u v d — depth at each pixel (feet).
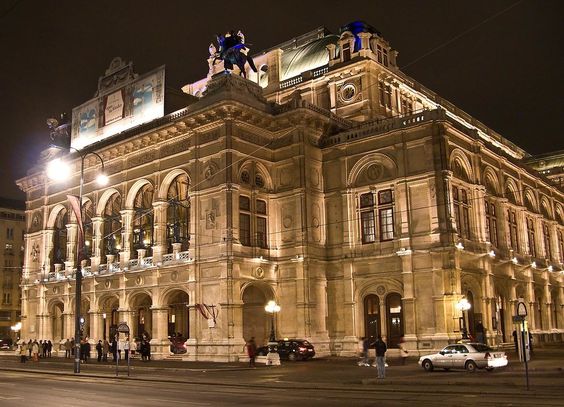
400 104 182.29
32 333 189.67
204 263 138.00
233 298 132.05
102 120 179.63
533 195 186.60
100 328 164.35
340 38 177.88
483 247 140.46
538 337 165.58
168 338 146.92
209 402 61.93
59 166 133.69
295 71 196.24
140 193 165.37
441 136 132.77
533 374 85.40
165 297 147.74
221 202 137.18
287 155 148.36
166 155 153.79
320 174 150.82
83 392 74.79
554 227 197.98
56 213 191.11
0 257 305.53
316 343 138.00
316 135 151.84
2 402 64.23
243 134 144.15
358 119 166.30
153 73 166.20
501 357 93.61
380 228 140.46
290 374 98.32
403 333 132.98
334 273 144.87
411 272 131.75
